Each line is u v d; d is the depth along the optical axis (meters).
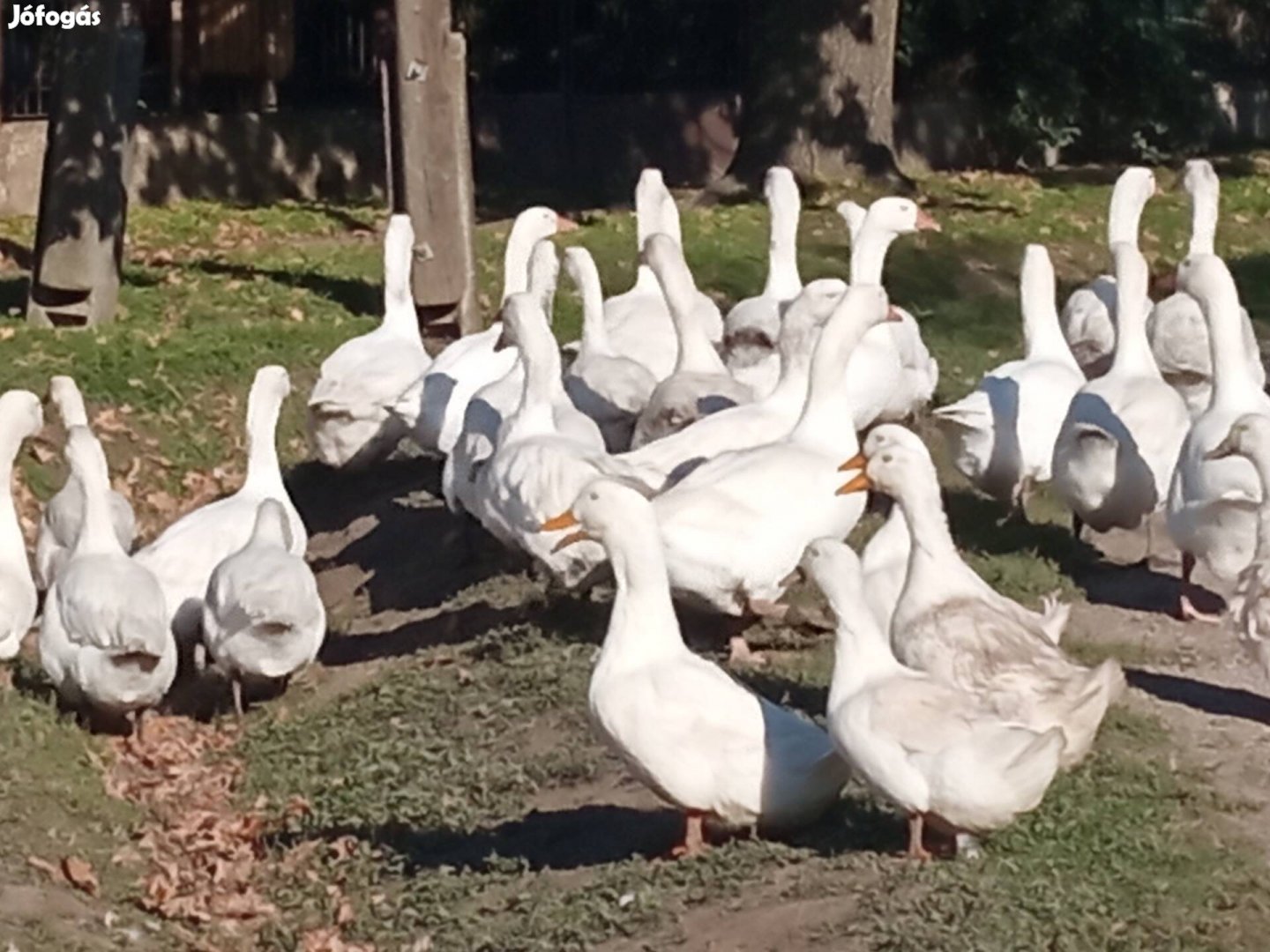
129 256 22.41
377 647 12.26
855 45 26.05
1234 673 10.34
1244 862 8.00
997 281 22.02
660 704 8.05
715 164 30.30
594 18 30.28
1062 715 8.18
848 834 8.26
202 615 11.61
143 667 10.63
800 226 23.39
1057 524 12.87
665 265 13.42
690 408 12.49
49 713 10.80
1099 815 8.28
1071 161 30.70
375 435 15.21
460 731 10.29
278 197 28.05
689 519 10.00
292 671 11.20
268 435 12.63
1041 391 12.65
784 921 7.51
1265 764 9.12
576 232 22.53
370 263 22.12
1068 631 10.90
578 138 29.84
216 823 9.86
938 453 14.52
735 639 10.40
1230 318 11.05
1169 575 11.91
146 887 9.05
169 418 16.48
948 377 17.48
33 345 17.59
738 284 20.50
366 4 29.23
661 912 7.76
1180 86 30.41
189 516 12.59
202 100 28.50
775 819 8.12
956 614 8.52
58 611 10.76
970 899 7.50
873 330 13.08
